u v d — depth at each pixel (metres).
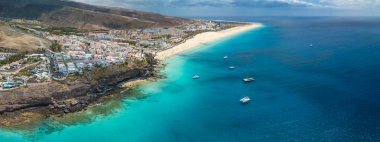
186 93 172.25
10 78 160.25
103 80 172.12
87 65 185.25
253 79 195.25
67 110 144.50
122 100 160.88
